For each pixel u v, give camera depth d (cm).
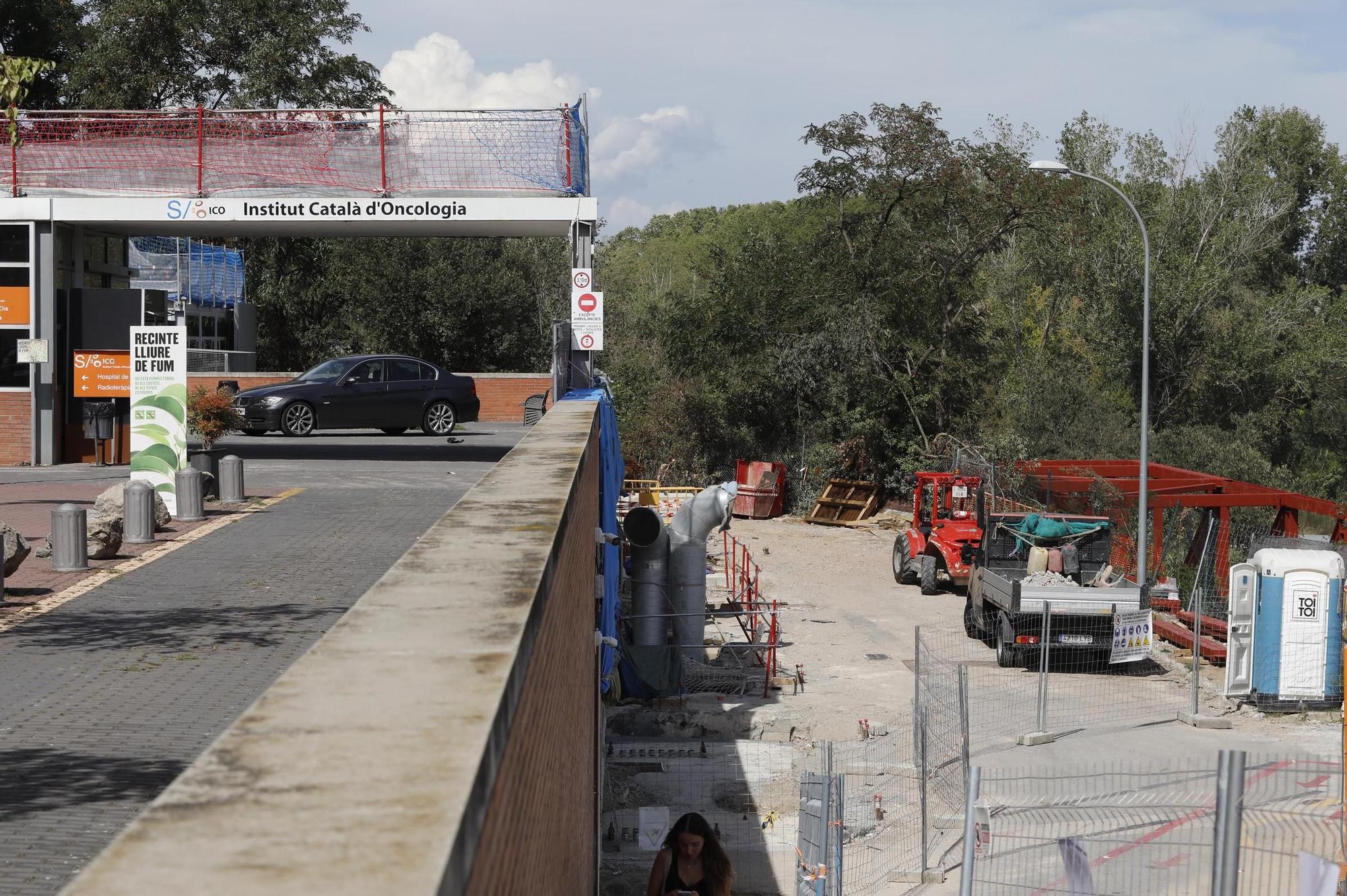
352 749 170
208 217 2433
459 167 2422
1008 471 3266
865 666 1922
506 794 219
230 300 4831
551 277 5953
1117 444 5009
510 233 2606
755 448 4372
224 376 4044
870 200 4200
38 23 5266
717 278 4397
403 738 176
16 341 2434
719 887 888
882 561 3059
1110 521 2127
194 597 1215
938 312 4134
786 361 4000
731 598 2306
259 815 144
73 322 2486
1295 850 821
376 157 2441
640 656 1645
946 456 3697
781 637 2142
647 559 1769
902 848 1161
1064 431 5019
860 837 1191
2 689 894
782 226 6950
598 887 956
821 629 2223
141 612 1152
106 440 2462
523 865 266
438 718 187
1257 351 5606
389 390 3200
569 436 916
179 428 1703
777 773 1388
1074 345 5828
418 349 5528
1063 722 1593
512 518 451
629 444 4341
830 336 3928
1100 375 5791
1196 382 5619
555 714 408
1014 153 4394
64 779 700
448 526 426
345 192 2439
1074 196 4128
